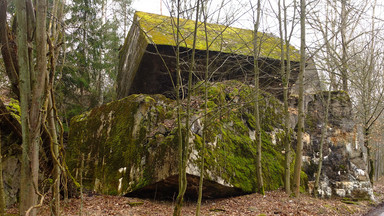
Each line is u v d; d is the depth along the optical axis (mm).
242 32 10719
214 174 6930
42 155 5109
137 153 7398
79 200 6824
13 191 6254
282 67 8750
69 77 12750
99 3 13688
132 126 7879
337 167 9922
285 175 8305
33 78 3111
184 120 7320
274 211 6727
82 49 12602
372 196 9875
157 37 8672
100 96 14672
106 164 7957
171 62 8945
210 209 6730
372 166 12258
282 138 9516
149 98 8023
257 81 7805
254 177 7934
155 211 6414
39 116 3100
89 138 8938
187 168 6500
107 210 6238
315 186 8930
